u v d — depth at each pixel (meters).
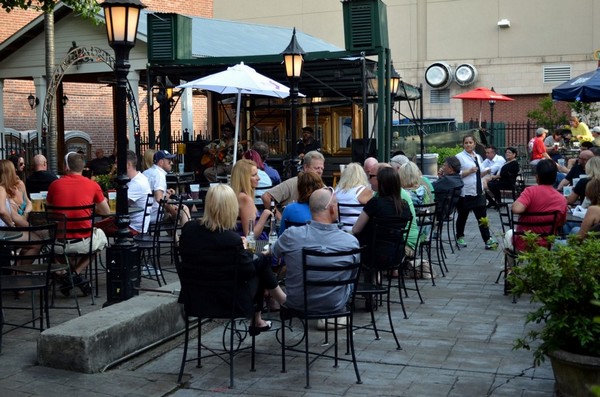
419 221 9.13
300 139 20.36
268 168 11.90
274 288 6.38
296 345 6.66
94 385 5.96
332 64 14.68
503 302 8.73
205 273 5.97
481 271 10.62
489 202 17.91
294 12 31.28
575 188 9.83
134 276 7.99
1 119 20.67
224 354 6.69
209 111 20.69
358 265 6.11
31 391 5.81
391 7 30.12
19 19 26.38
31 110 27.12
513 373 6.24
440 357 6.69
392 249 7.63
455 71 29.12
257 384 6.06
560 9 28.08
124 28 7.77
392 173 7.72
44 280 7.22
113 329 6.48
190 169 17.69
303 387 5.97
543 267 5.20
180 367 6.47
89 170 15.10
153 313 7.02
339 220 8.74
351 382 6.07
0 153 20.36
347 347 6.71
